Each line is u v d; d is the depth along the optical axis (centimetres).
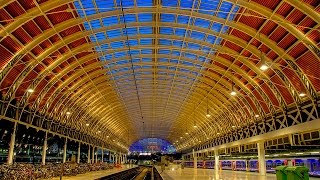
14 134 3612
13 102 3625
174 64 4641
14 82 3397
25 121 3925
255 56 3644
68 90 4700
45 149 4528
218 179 3350
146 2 3098
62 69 4006
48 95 4356
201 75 4969
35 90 3991
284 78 3541
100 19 3272
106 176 4753
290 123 3797
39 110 4303
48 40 3272
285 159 4656
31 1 2655
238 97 4991
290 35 2962
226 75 4450
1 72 3061
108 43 3747
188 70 4944
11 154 3547
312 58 2989
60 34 3322
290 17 2712
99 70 4684
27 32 3000
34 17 2739
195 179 3359
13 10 2655
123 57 4359
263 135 4538
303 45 2955
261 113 4531
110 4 3083
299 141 3662
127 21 3391
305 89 3319
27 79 3684
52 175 3981
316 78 3084
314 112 3269
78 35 3412
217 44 3728
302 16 2658
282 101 3872
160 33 3697
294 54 3123
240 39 3409
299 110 3519
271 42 3153
